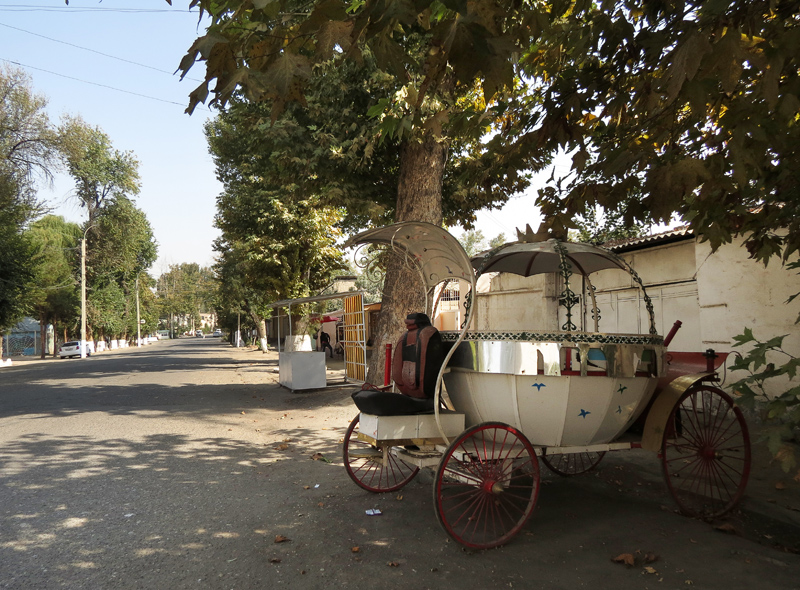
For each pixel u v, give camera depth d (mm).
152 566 3945
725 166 3512
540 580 3709
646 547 4262
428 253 5820
